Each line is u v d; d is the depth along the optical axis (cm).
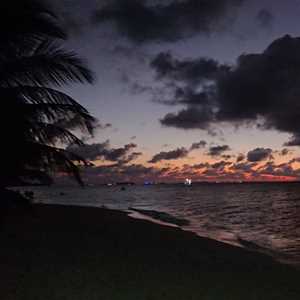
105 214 2673
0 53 1069
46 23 1088
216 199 7650
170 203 6016
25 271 877
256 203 6091
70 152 1212
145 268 983
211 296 786
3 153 1092
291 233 2317
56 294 729
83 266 957
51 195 10581
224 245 1498
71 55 1091
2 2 1017
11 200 1262
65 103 1131
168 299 743
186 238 1631
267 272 1064
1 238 1302
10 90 1059
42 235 1431
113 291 769
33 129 1120
